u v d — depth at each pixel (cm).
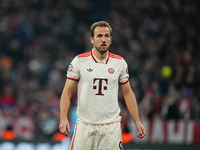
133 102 1762
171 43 5075
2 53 5838
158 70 4400
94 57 1716
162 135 3241
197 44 5094
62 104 1702
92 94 1681
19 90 5012
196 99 3631
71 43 5900
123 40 5478
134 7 6147
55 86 4950
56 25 6197
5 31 6025
